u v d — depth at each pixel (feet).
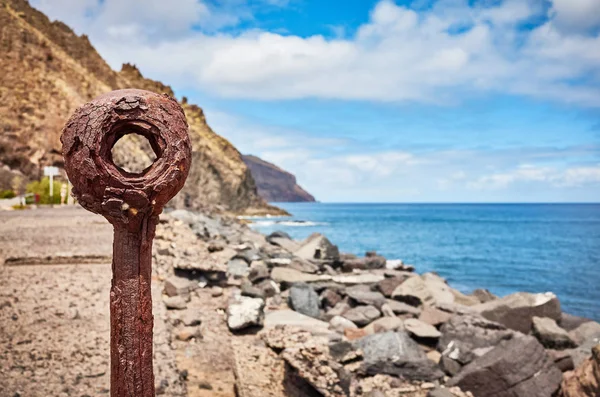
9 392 14.02
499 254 119.24
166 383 15.47
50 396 13.96
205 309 27.76
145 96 7.31
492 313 30.58
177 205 152.25
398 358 20.24
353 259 52.39
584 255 118.01
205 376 18.98
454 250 129.39
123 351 7.54
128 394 7.56
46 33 290.35
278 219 328.49
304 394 17.12
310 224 262.06
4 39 191.72
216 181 331.36
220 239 55.11
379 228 233.35
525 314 29.91
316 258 49.57
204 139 368.27
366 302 31.24
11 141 162.81
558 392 19.44
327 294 32.71
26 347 17.46
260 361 18.93
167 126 7.39
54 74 198.80
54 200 111.04
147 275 7.67
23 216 68.39
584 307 55.67
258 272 35.47
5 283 26.53
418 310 30.14
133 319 7.55
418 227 246.27
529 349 19.85
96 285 26.78
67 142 7.13
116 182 7.15
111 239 42.68
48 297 23.97
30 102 174.70
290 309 30.17
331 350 19.90
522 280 77.30
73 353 17.15
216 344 22.53
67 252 34.60
